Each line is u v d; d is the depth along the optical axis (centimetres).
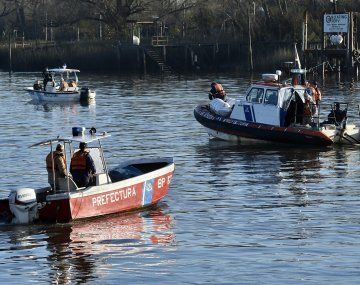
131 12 18762
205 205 4356
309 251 3503
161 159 4541
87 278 3225
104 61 17312
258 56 15838
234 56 16375
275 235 3759
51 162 4041
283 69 13188
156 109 9306
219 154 5994
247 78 13912
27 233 3816
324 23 13438
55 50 17712
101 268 3338
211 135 6706
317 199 4456
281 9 16588
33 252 3547
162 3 19562
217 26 17900
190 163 5644
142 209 4266
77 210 3947
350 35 13200
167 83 13525
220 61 16538
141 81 14200
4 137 7162
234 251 3528
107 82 14112
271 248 3556
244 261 3391
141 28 19662
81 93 10506
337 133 6225
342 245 3578
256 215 4125
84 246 3625
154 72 16675
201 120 6675
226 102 6700
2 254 3522
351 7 15888
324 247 3553
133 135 7106
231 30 16988
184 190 4738
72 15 19325
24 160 5806
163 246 3619
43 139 7000
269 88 6362
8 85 13938
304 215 4109
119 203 4122
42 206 3909
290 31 16162
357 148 6147
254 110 6397
